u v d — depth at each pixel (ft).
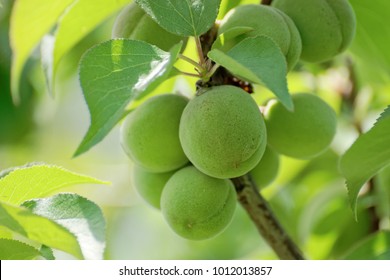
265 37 1.31
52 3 1.70
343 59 2.10
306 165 2.10
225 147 1.36
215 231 1.45
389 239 1.64
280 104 1.54
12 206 1.20
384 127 1.40
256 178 1.60
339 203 1.96
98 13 1.70
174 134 1.46
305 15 1.52
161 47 1.47
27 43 1.76
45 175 1.37
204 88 1.42
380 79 2.04
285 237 1.59
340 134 2.13
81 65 1.32
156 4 1.39
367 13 1.77
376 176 1.93
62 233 1.22
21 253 1.34
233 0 1.61
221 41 1.42
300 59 1.56
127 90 1.30
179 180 1.45
